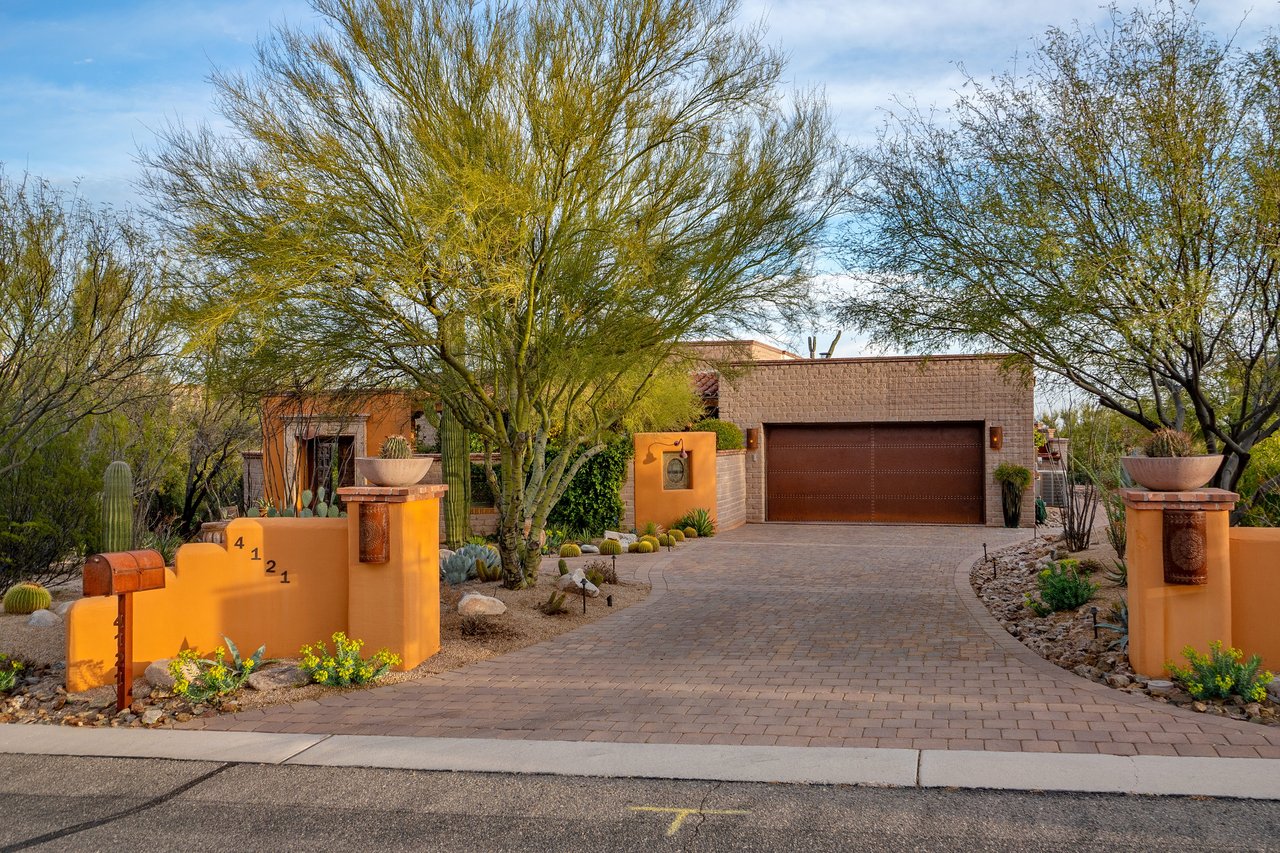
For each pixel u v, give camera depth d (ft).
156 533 51.98
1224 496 25.67
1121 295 32.55
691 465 73.92
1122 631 30.35
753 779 20.08
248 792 20.22
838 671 29.53
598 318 35.24
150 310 39.34
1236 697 24.25
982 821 17.51
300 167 30.42
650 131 35.04
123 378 42.19
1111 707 24.40
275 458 65.46
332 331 33.50
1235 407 39.29
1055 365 37.24
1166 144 31.81
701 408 84.07
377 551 29.71
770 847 16.74
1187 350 33.40
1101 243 33.27
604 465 71.92
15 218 38.60
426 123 31.78
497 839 17.46
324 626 31.30
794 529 77.92
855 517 82.02
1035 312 34.81
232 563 30.68
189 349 28.43
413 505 30.76
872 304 38.99
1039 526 76.64
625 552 64.03
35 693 28.09
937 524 79.71
